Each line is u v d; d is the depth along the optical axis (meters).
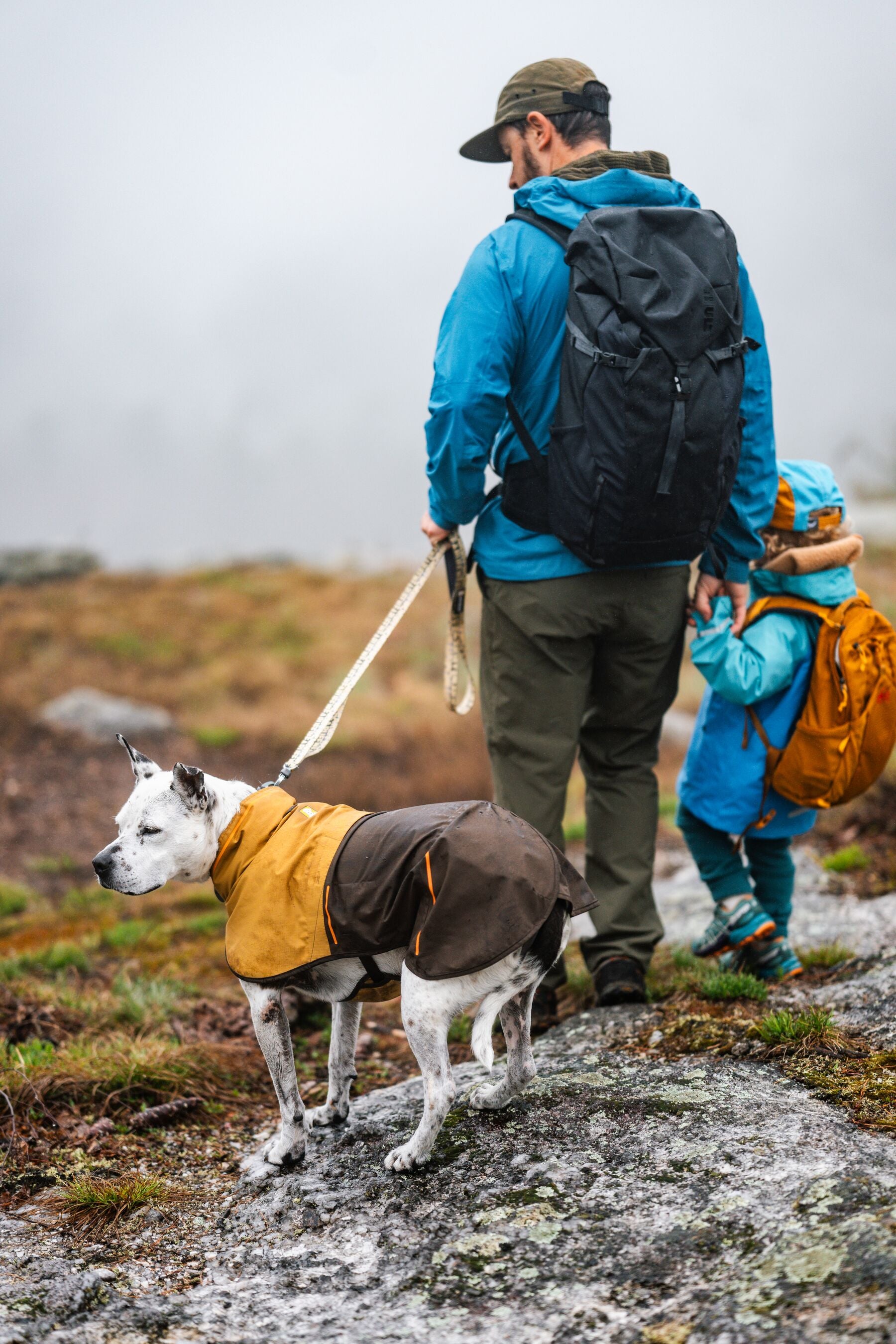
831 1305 1.61
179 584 19.11
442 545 3.15
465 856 2.16
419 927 2.18
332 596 18.00
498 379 2.84
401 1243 2.09
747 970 3.34
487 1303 1.86
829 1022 2.74
